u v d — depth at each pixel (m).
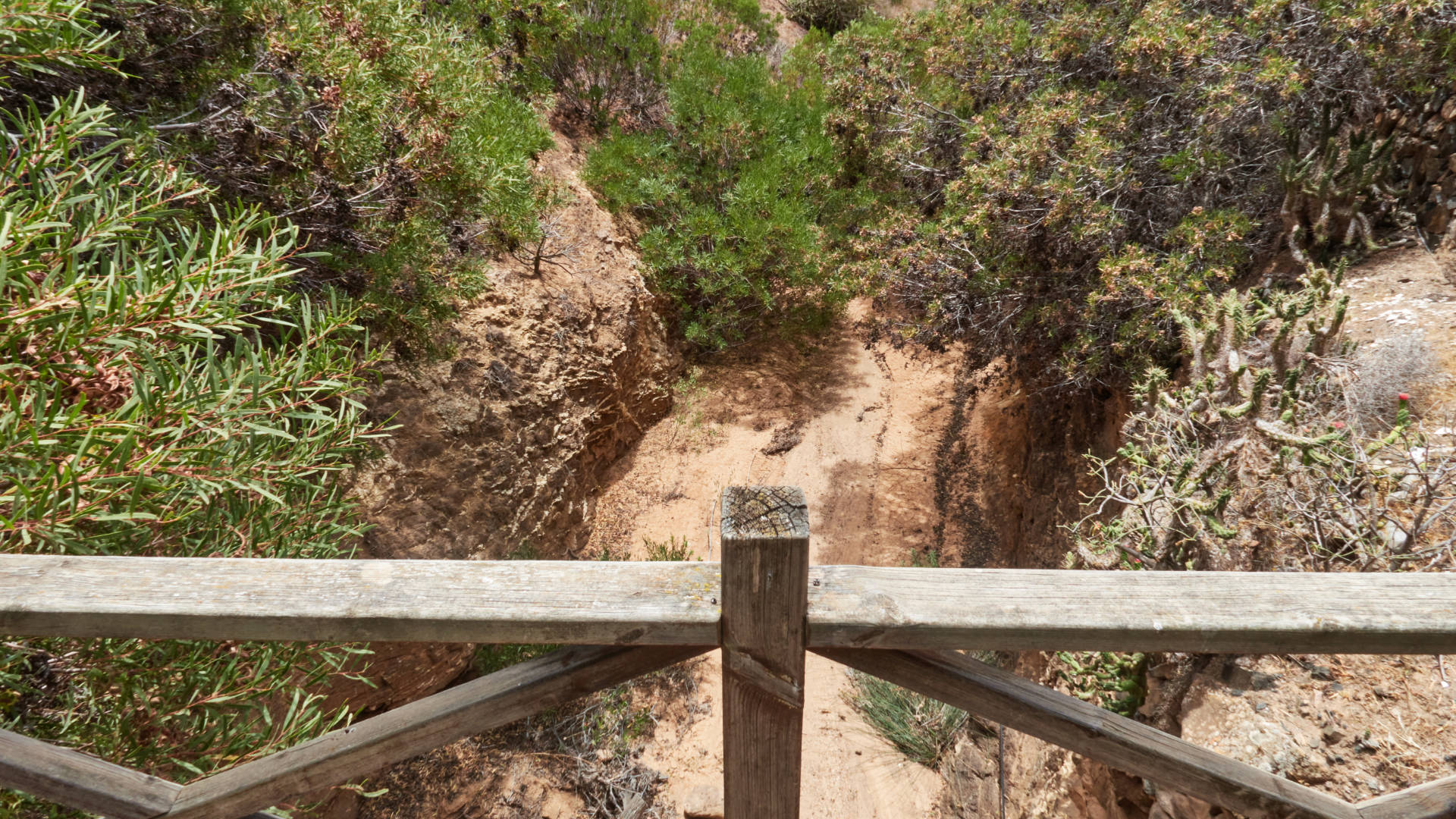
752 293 9.87
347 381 2.34
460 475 6.13
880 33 9.09
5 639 1.95
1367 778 2.50
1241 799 1.17
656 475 8.90
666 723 6.34
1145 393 4.05
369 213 4.16
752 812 1.20
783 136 9.98
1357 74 5.08
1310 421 3.45
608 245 8.72
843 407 9.84
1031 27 7.55
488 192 5.07
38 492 1.48
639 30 10.30
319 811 4.82
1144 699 3.26
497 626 0.94
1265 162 5.59
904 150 8.23
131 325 1.72
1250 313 4.74
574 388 7.67
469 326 6.52
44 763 1.16
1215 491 3.34
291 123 3.76
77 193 2.08
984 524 8.29
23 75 2.19
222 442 1.92
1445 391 3.74
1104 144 5.73
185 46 3.63
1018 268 6.48
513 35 8.63
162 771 2.18
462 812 5.50
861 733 6.28
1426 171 4.95
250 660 2.27
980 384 9.27
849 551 8.14
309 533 2.43
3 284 1.51
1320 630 0.92
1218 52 5.54
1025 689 1.10
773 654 0.98
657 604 0.95
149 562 0.98
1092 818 3.43
